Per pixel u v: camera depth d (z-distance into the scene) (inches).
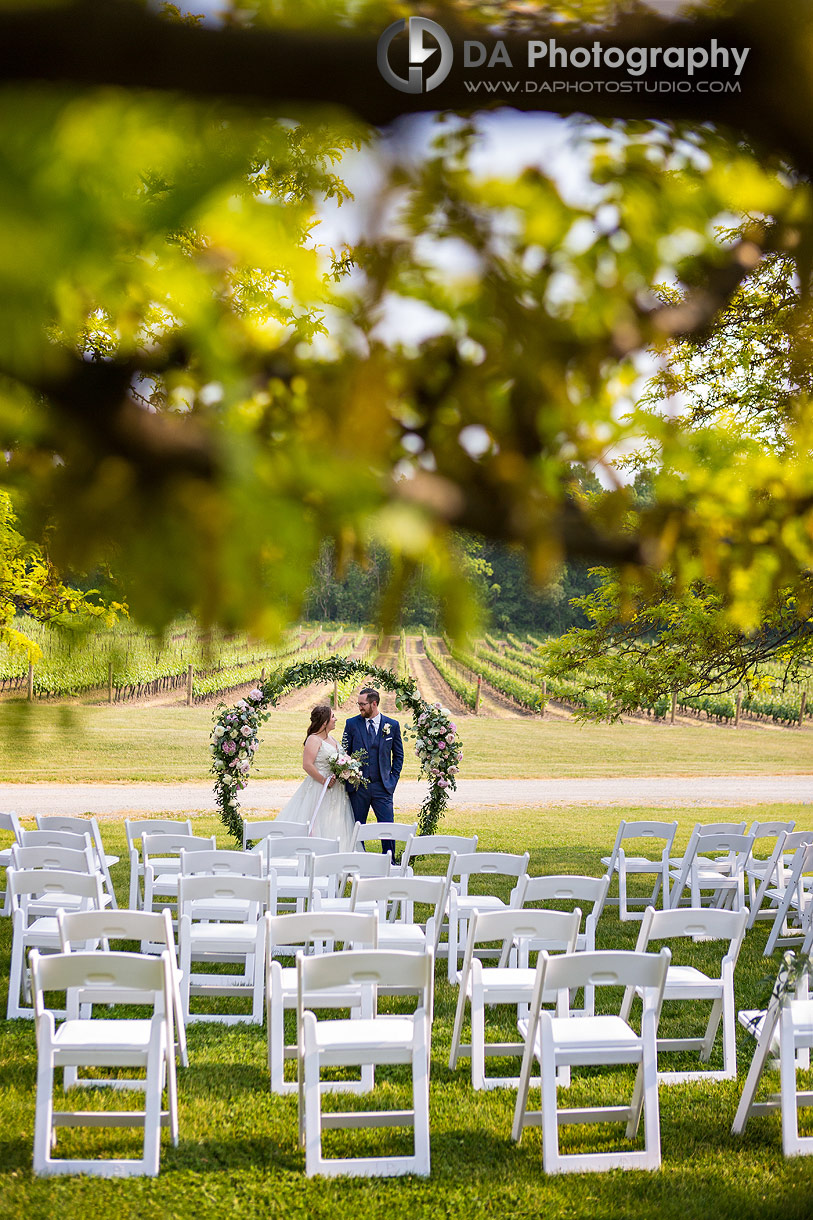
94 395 16.8
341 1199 151.2
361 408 21.1
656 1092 166.9
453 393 22.9
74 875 232.7
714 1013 214.4
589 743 1240.8
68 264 15.4
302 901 289.6
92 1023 173.2
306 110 17.8
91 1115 159.0
